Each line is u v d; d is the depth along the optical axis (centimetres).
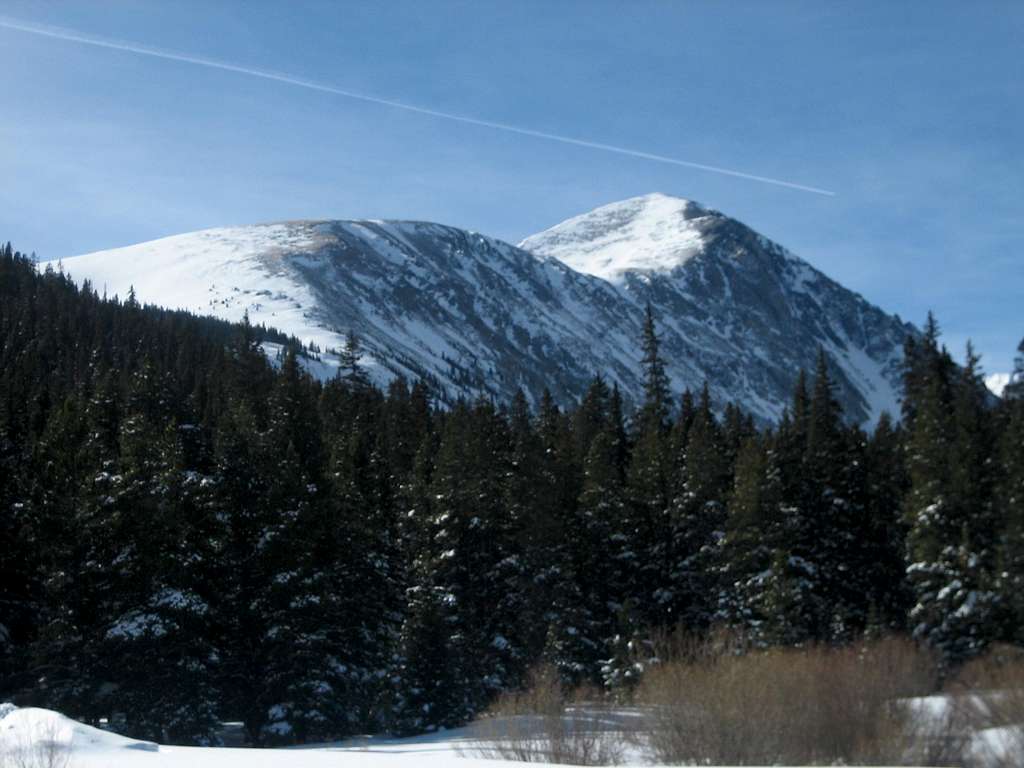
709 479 5444
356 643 4778
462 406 6631
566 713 2370
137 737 4094
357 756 1998
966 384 5444
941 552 4606
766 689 2117
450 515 5144
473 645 4900
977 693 2073
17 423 5422
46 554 4397
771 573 4588
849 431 5959
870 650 2844
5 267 15562
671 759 2072
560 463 5612
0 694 4253
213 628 4353
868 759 1994
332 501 4819
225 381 8231
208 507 4391
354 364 8044
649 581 5384
